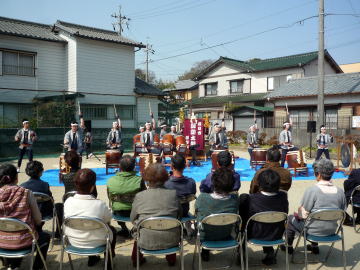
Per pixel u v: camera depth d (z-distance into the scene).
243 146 19.14
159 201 3.41
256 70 26.14
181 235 3.37
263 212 3.37
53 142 15.23
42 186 4.07
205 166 11.91
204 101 28.78
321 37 15.05
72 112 16.39
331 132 17.41
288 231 4.02
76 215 3.28
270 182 3.50
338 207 3.71
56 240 4.60
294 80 22.67
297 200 6.86
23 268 3.76
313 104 19.64
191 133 12.15
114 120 18.56
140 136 11.45
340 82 19.58
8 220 3.04
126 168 4.19
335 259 4.06
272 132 20.36
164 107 23.28
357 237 4.79
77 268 3.80
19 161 10.20
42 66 17.11
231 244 3.44
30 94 16.58
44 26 18.77
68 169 4.84
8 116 15.86
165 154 11.45
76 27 18.78
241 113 24.11
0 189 3.25
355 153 10.05
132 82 19.48
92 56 17.88
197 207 3.58
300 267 3.84
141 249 3.35
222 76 28.97
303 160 9.71
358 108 17.88
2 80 15.68
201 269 3.58
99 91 18.14
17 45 16.20
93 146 16.64
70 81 17.56
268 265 3.88
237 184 4.47
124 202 4.17
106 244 3.35
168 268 3.80
